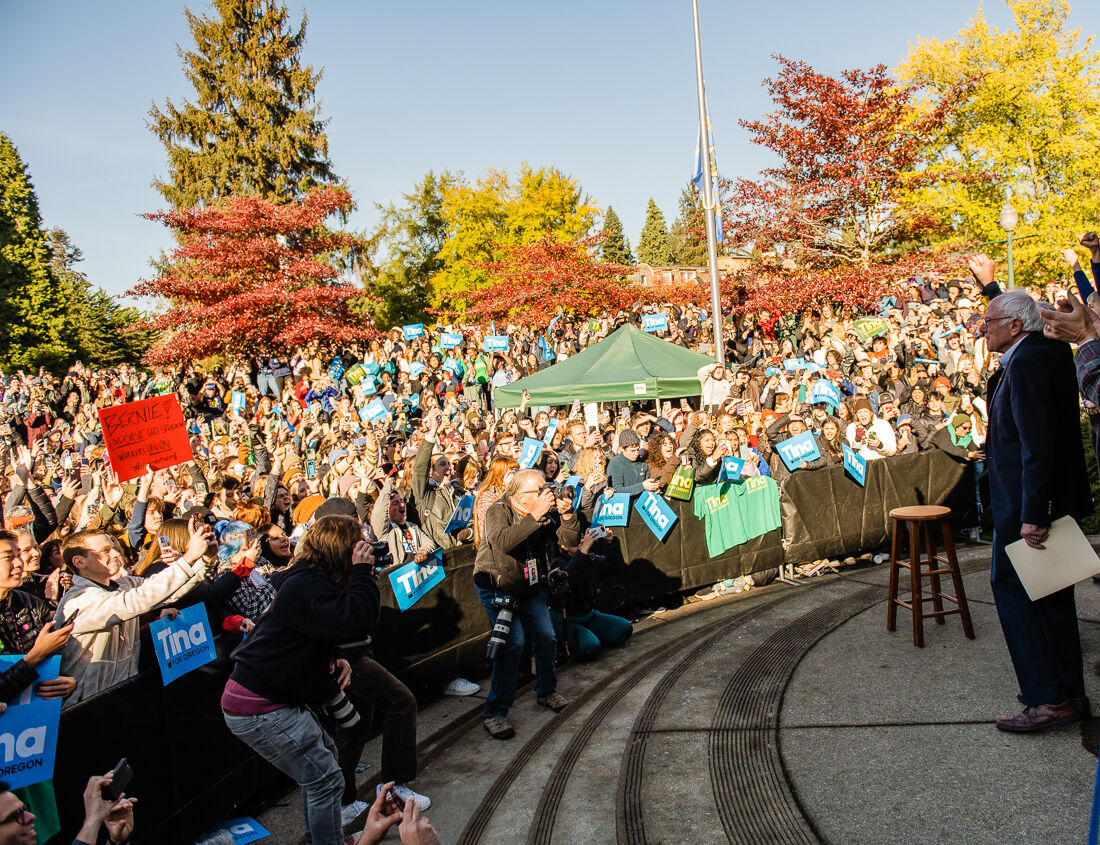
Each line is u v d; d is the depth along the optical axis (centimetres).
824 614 580
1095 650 424
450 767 454
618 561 712
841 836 305
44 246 4103
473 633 604
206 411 1814
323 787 331
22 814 231
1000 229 2659
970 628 484
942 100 2475
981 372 1359
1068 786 311
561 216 3800
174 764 378
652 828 334
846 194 2398
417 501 627
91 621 347
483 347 1938
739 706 435
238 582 439
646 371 1247
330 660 338
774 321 2102
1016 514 359
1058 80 2656
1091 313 332
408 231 4125
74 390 1778
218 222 2509
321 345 2386
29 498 607
